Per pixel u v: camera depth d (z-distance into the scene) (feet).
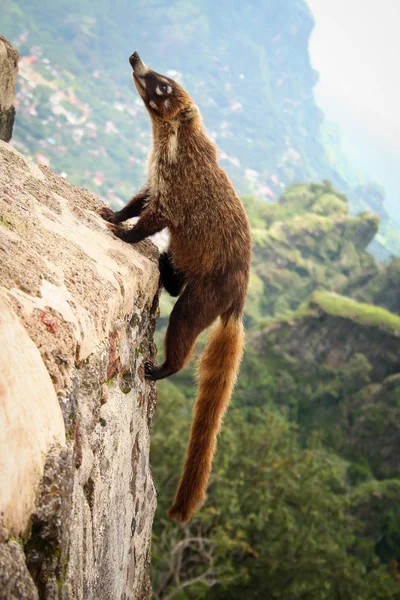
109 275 11.48
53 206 13.61
